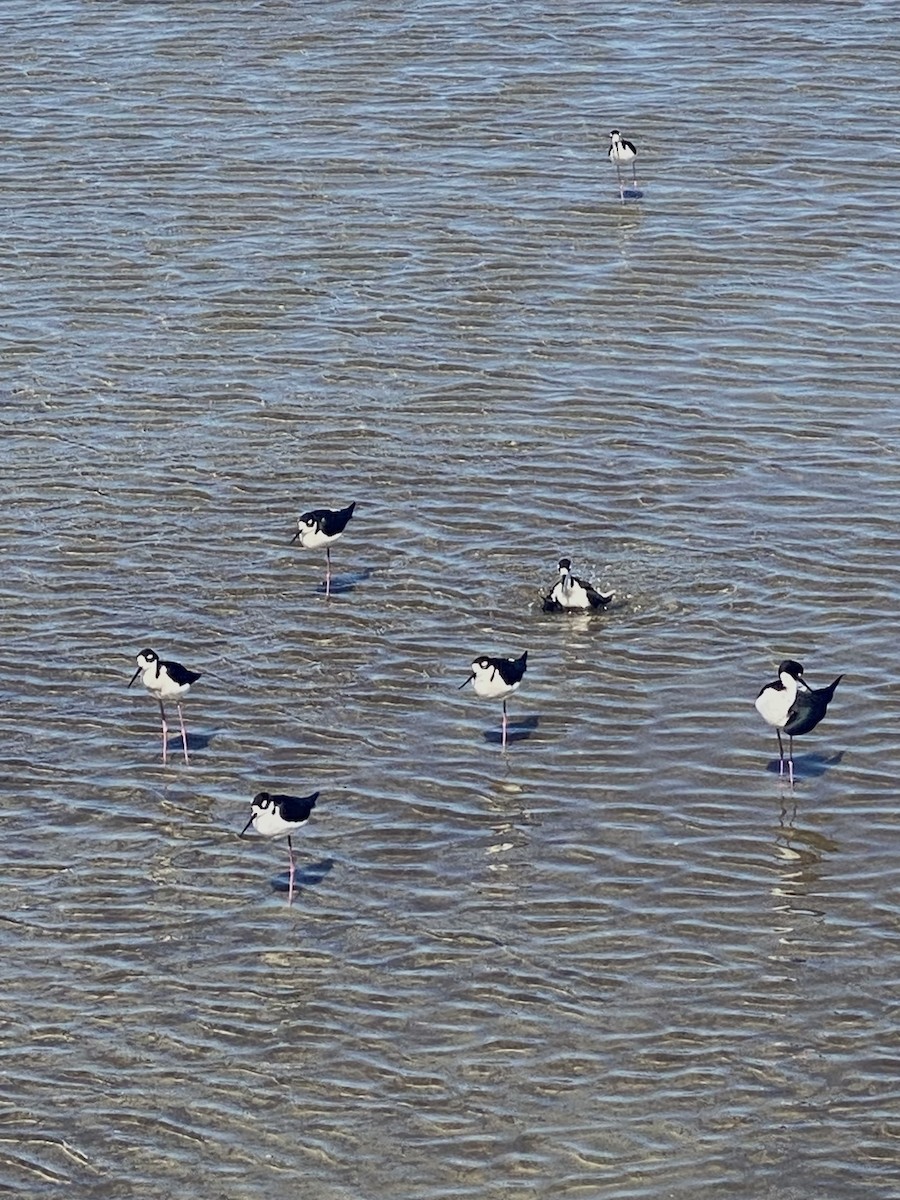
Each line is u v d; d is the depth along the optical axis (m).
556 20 48.25
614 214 39.38
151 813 24.19
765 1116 19.05
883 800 23.72
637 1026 20.34
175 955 21.70
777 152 41.38
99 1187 18.56
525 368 34.41
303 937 21.91
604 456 31.72
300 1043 20.30
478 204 40.09
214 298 37.09
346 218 39.78
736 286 36.62
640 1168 18.45
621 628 27.42
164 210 40.47
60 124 44.47
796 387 33.31
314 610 28.23
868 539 29.00
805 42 46.16
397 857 23.20
